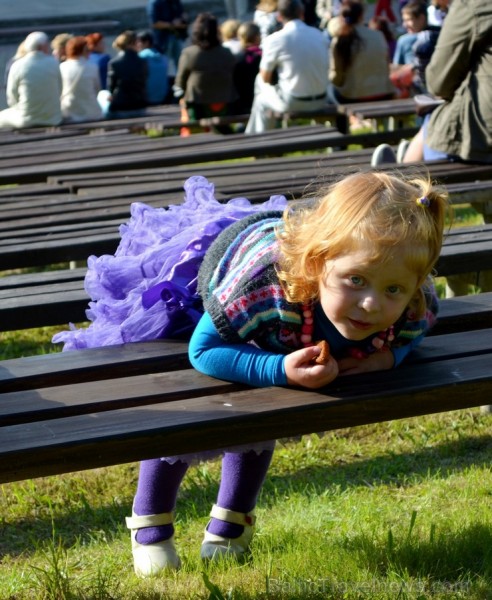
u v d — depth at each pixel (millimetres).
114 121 13789
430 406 3295
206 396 3254
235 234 3539
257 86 13805
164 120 14219
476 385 3334
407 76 14664
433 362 3535
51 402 3221
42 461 2885
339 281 3064
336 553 4035
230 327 3295
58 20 23500
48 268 8977
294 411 3123
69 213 6848
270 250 3307
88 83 15008
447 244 5477
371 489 4832
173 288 3701
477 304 4199
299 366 3232
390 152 8227
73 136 11867
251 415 3074
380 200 3037
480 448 5387
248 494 3939
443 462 5199
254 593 3701
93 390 3328
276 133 10906
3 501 4934
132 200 7188
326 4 19625
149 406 3184
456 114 7797
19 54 14281
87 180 8250
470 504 4559
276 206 4203
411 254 3016
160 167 9359
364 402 3199
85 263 7621
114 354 3680
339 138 10602
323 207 3145
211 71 14594
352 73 14422
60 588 3744
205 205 4176
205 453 3695
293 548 4102
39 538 4516
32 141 11625
